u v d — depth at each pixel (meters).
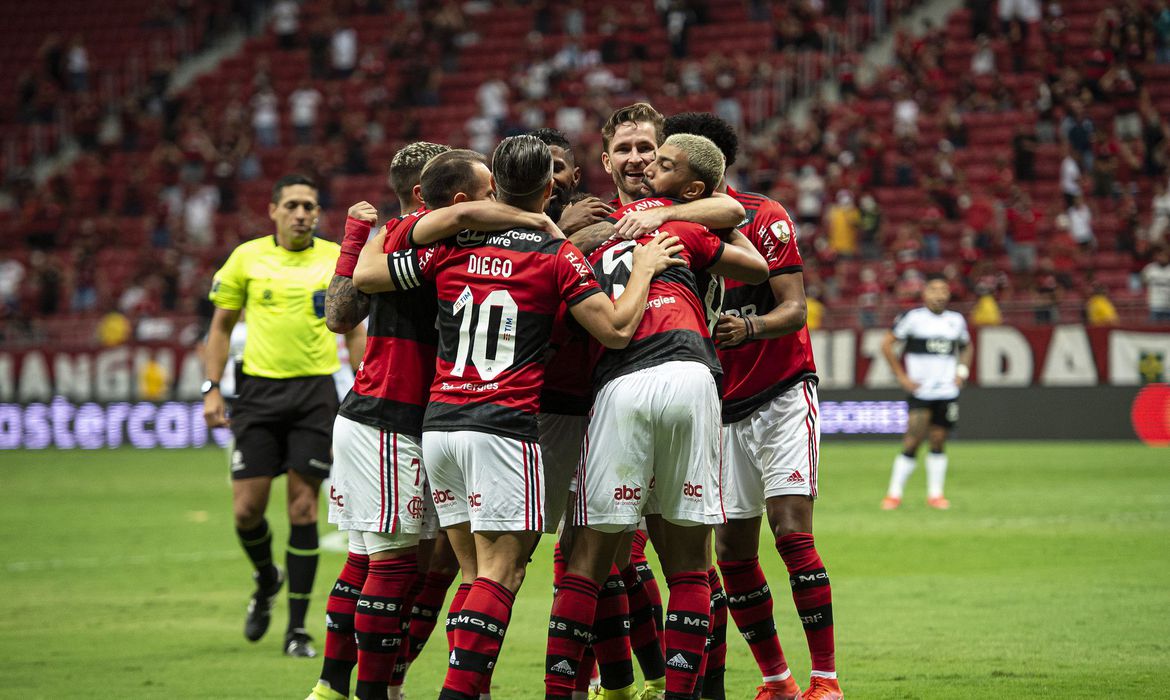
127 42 126.06
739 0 109.25
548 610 29.61
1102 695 20.16
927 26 101.69
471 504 16.97
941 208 90.06
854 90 99.81
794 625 26.95
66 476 68.19
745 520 20.03
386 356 18.56
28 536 45.03
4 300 103.62
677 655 17.66
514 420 16.89
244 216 104.31
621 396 17.33
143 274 100.88
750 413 19.97
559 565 19.66
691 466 17.56
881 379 74.94
